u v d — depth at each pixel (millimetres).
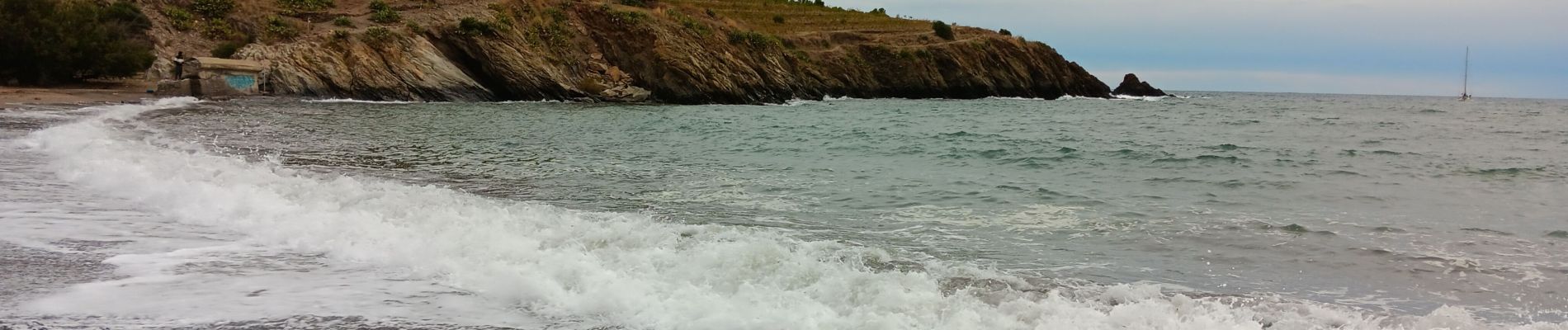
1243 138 28125
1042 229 9578
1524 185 14719
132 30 49281
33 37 39844
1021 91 77500
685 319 5152
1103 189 13422
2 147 14367
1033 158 18672
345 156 16812
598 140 22891
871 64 73625
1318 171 16828
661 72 56906
